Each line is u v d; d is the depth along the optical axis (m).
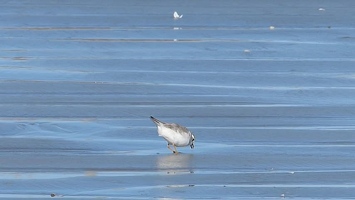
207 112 21.59
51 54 29.70
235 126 20.28
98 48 31.08
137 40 32.84
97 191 15.25
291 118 21.17
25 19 37.94
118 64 27.84
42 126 20.06
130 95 23.48
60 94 23.48
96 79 25.45
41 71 26.64
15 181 15.75
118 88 24.30
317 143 18.89
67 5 42.44
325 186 15.70
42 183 15.66
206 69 27.20
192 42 32.34
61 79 25.38
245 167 16.88
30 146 18.27
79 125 20.22
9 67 27.27
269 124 20.53
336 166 17.02
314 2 45.00
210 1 44.31
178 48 31.14
